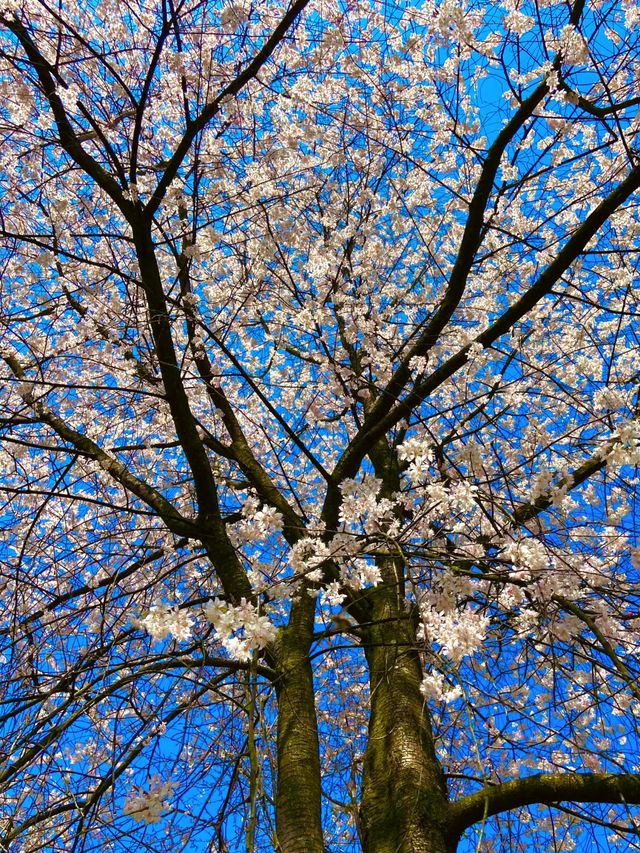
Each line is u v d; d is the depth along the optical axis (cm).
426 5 496
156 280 418
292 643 401
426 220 659
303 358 658
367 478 322
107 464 488
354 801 344
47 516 604
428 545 359
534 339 638
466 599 346
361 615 468
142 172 508
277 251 552
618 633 404
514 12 448
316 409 623
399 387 459
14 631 437
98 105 473
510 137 419
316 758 352
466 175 638
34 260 509
